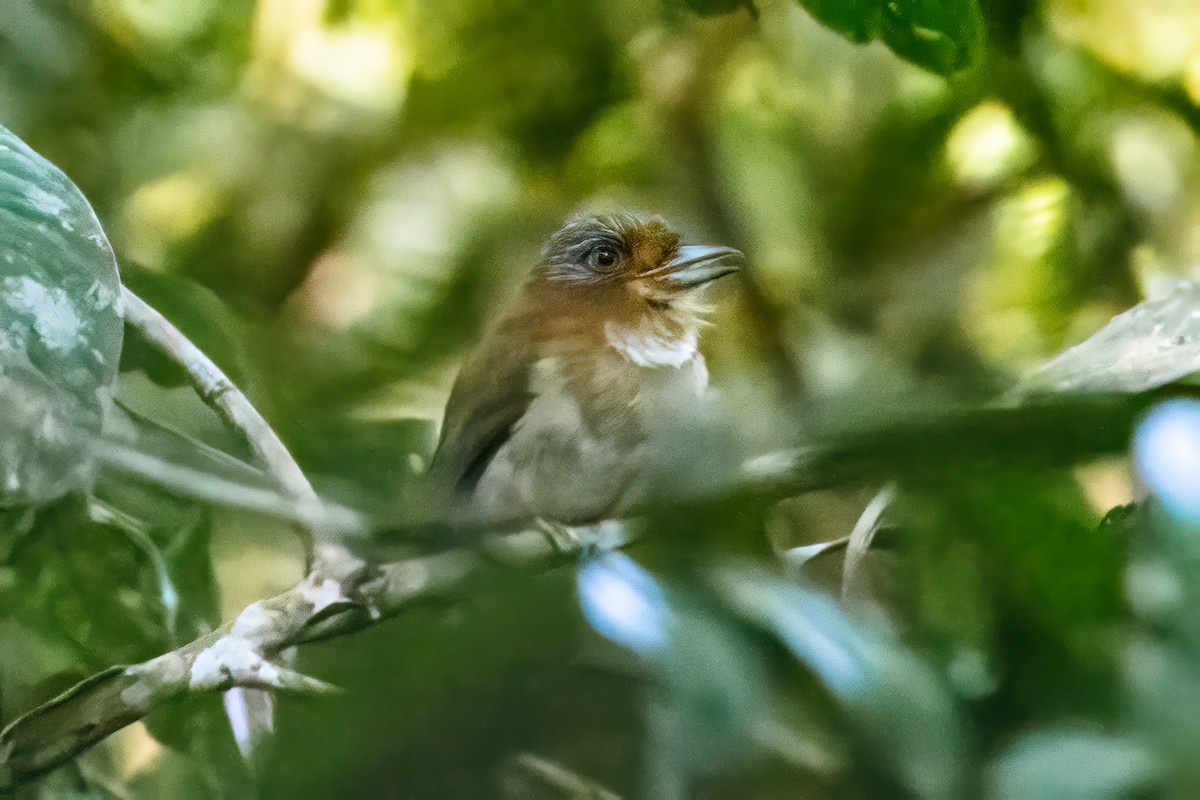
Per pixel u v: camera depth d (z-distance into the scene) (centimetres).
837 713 393
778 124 520
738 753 370
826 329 516
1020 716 388
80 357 493
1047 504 385
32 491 491
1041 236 516
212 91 521
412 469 504
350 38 520
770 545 425
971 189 517
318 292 519
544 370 507
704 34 519
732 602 388
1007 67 516
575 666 378
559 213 520
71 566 498
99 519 497
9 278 493
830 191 519
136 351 500
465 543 470
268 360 508
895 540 437
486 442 507
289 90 521
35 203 493
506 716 370
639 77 520
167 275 505
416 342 517
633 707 378
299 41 520
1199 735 352
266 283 520
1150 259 516
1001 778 372
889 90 518
